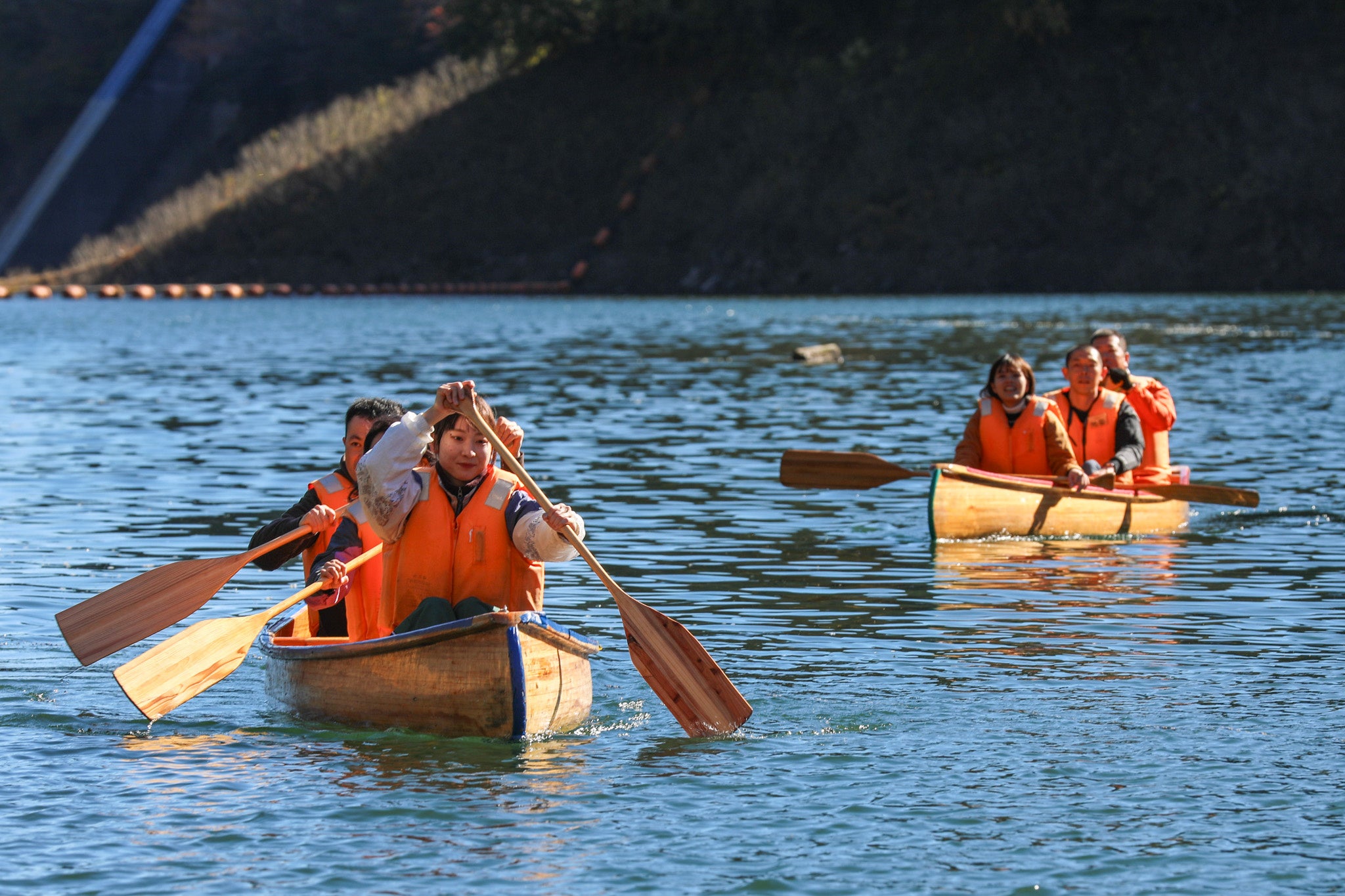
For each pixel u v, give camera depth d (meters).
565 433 55.41
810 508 40.62
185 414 62.03
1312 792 17.98
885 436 54.38
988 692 22.69
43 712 22.06
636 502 41.06
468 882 15.44
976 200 185.12
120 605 23.50
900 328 117.19
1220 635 26.25
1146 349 92.62
